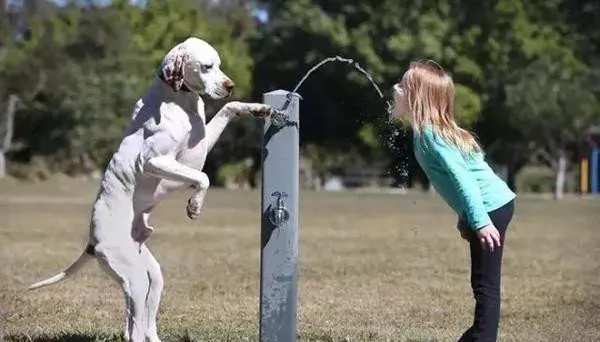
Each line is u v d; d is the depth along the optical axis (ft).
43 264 38.55
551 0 134.92
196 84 18.62
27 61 129.18
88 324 24.79
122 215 18.97
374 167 153.79
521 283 34.76
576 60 129.90
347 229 59.77
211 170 147.33
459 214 17.57
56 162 133.08
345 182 153.89
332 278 35.37
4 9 152.05
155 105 18.85
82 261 19.57
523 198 117.70
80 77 129.90
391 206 88.28
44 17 141.38
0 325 24.52
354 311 27.78
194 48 18.48
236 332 23.76
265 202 17.97
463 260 41.73
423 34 131.23
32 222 61.72
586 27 143.23
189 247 46.83
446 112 17.60
